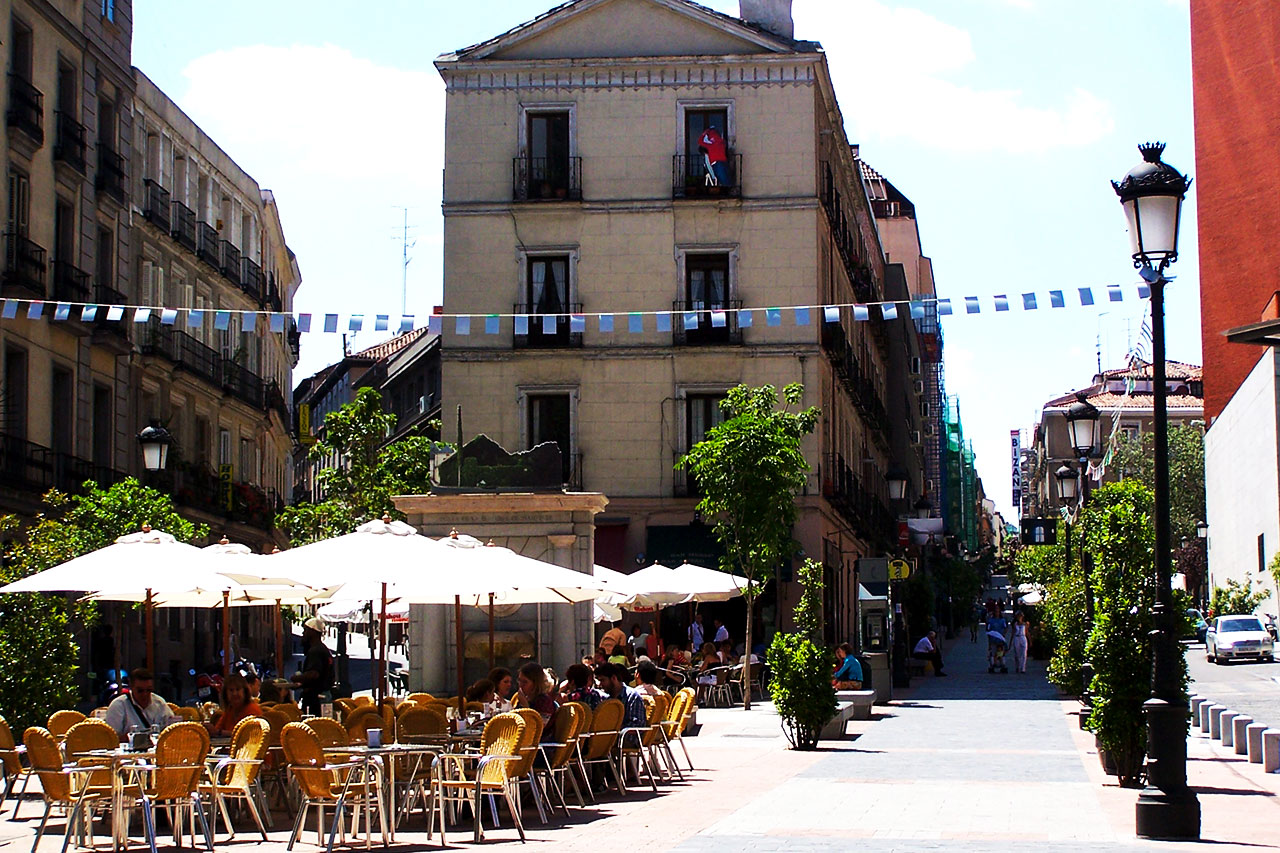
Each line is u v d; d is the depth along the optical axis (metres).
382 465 38.06
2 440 33.12
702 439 43.75
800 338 43.47
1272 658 49.66
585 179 44.25
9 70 34.38
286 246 65.38
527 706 15.56
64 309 24.81
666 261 44.03
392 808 13.37
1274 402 61.50
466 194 44.44
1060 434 129.12
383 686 16.67
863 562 39.25
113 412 40.38
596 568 29.25
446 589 15.31
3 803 15.70
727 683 34.41
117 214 40.56
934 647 46.78
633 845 12.39
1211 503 81.25
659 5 44.47
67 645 18.11
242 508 49.62
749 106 44.09
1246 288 70.25
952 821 13.81
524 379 43.97
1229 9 68.44
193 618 46.16
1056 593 28.59
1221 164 70.31
